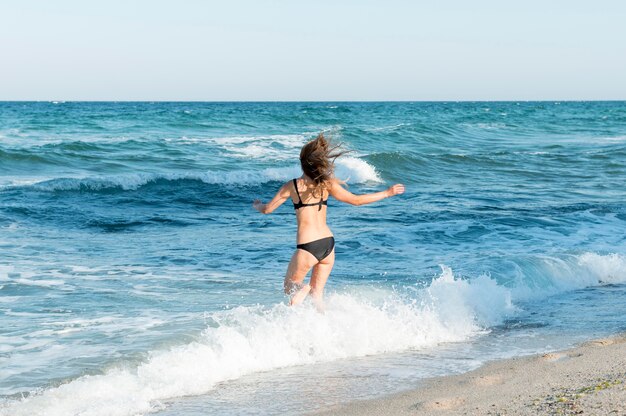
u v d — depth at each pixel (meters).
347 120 52.38
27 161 21.97
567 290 8.36
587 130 47.94
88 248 10.34
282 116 53.91
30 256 9.60
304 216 6.12
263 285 7.94
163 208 15.23
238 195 17.53
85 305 6.98
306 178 6.09
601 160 26.02
